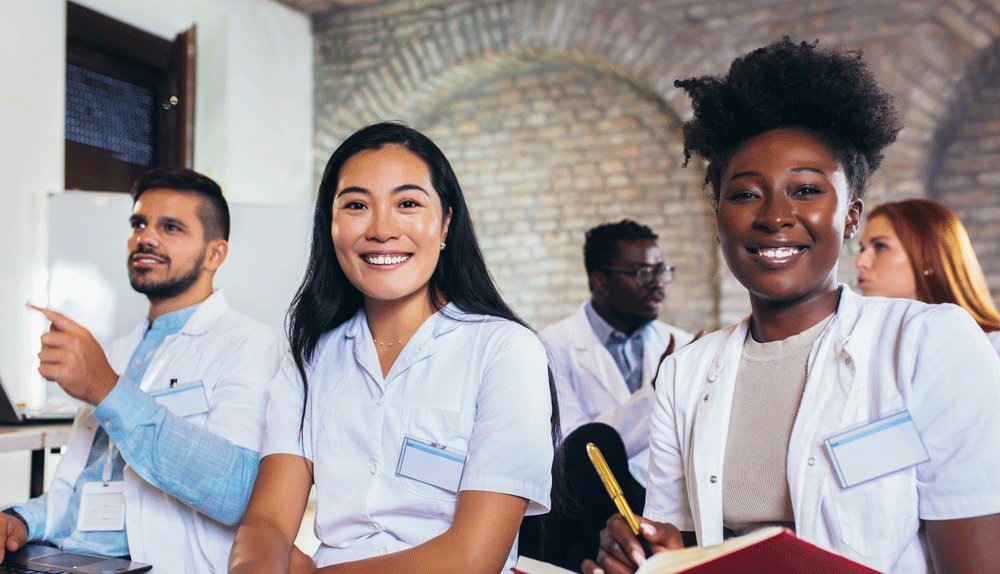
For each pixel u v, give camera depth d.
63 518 1.66
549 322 5.23
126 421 1.40
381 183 1.21
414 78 5.23
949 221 1.91
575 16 4.82
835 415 1.03
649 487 1.26
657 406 1.27
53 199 3.57
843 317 1.08
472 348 1.22
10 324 3.54
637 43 4.70
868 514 0.98
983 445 0.95
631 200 5.06
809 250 1.06
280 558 1.14
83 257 3.55
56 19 3.81
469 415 1.19
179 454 1.43
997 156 4.30
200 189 1.86
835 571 0.76
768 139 1.09
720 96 1.14
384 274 1.21
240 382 1.63
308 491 1.29
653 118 5.02
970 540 0.94
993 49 4.12
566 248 5.21
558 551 1.76
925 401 0.99
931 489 0.97
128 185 4.51
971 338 0.99
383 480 1.19
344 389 1.27
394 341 1.28
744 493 1.09
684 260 4.90
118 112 4.46
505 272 5.35
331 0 5.25
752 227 1.08
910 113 4.21
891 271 1.97
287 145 5.23
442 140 5.55
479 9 5.05
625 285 2.78
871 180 1.16
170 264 1.80
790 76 1.08
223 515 1.49
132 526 1.55
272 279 3.40
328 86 5.44
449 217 1.31
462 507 1.11
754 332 1.18
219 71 4.76
